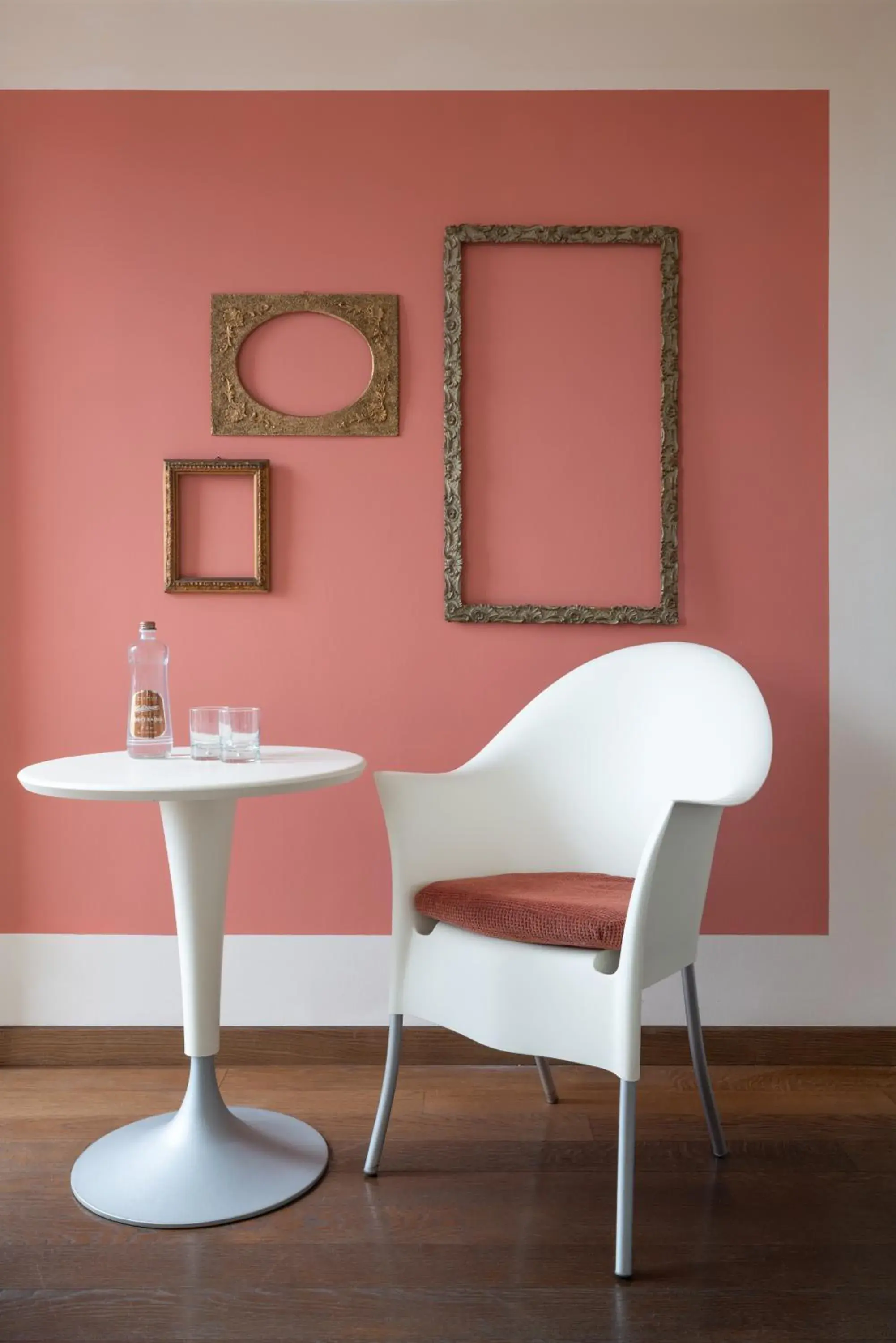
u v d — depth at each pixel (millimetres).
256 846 2402
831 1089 2242
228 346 2377
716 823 1767
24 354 2387
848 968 2400
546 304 2389
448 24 2365
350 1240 1624
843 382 2381
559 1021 1601
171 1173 1763
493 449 2400
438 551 2396
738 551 2396
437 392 2389
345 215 2379
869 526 2387
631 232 2350
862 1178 1833
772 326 2379
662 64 2365
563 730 2078
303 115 2371
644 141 2369
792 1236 1643
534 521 2404
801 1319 1434
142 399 2391
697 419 2389
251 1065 2389
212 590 2375
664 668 2057
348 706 2406
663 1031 2391
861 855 2398
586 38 2365
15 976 2398
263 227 2381
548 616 2371
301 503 2398
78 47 2363
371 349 2379
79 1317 1433
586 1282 1518
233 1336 1394
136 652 1926
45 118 2369
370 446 2393
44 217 2377
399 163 2375
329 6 2361
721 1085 2264
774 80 2363
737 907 2406
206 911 1824
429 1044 2381
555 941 1604
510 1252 1597
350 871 2404
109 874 2404
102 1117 2078
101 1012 2398
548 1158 1909
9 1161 1887
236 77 2367
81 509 2396
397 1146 1953
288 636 2402
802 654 2396
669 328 2359
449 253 2352
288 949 2400
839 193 2369
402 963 1823
